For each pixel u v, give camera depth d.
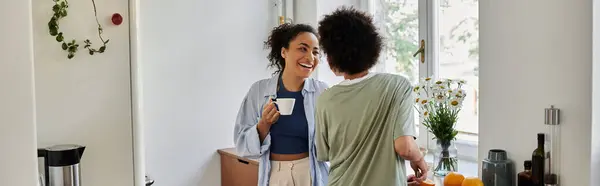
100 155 1.78
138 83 1.84
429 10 2.65
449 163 2.11
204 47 2.84
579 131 1.55
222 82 2.92
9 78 1.24
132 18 1.82
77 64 1.72
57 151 1.59
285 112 1.88
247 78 3.04
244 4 2.99
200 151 2.86
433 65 2.65
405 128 1.47
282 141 2.08
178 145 2.77
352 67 1.56
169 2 2.69
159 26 2.66
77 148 1.64
